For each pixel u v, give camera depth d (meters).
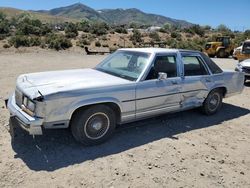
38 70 13.12
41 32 48.69
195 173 4.14
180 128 5.82
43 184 3.61
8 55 21.05
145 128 5.65
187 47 36.25
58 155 4.33
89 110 4.50
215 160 4.57
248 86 11.07
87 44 39.97
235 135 5.68
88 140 4.64
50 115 4.15
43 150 4.46
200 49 35.25
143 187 3.70
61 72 5.54
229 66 18.05
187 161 4.46
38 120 4.09
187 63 6.00
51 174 3.83
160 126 5.83
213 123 6.29
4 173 3.79
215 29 80.19
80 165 4.09
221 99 6.91
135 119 5.21
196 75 6.12
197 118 6.54
